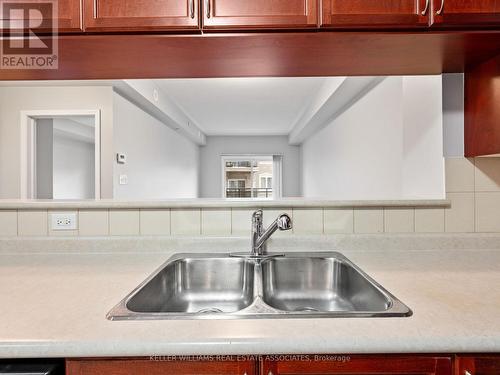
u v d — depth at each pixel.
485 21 0.91
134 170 3.61
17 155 3.19
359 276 1.03
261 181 7.36
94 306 0.77
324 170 4.64
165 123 4.71
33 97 3.16
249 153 7.08
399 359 0.64
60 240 1.32
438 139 1.35
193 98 4.11
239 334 0.63
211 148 7.14
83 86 3.11
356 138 3.19
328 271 1.23
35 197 3.32
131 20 0.93
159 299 1.07
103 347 0.61
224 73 1.27
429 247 1.31
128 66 1.17
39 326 0.66
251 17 0.93
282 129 6.30
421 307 0.75
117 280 0.98
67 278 1.00
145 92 3.36
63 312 0.73
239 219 1.34
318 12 0.93
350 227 1.33
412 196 1.49
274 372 0.64
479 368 0.63
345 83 2.75
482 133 1.17
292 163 7.06
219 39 0.97
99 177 3.10
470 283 0.92
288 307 1.19
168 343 0.61
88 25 0.94
